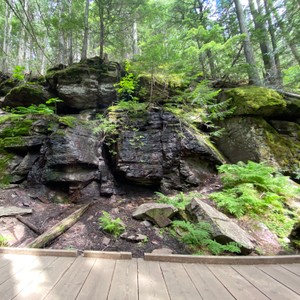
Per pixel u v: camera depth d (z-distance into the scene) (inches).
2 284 80.2
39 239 134.3
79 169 225.8
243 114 286.4
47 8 529.7
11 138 234.1
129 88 279.0
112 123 257.9
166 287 81.6
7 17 550.0
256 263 108.0
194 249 141.6
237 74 369.7
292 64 429.4
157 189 243.8
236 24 456.4
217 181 253.8
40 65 583.8
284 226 172.2
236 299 74.3
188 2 474.9
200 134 288.2
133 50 530.0
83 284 81.5
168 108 281.4
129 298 72.9
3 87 379.9
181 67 289.7
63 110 328.2
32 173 223.0
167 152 246.4
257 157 258.8
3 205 180.4
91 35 537.0
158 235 156.8
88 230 161.8
